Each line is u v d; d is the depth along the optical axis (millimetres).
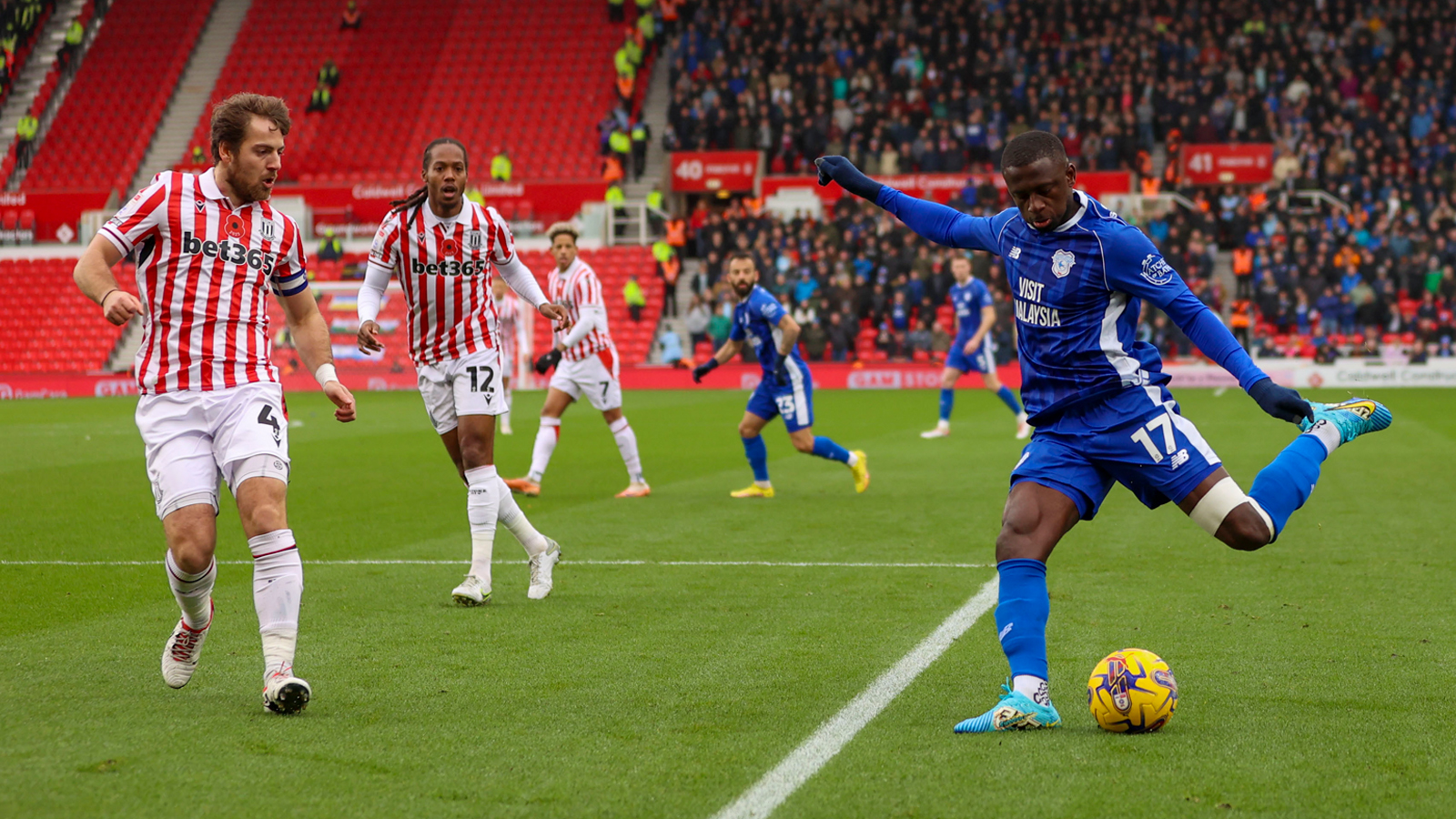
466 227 18875
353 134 106562
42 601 18484
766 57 99625
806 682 13562
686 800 9891
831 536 24609
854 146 93250
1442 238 81562
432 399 19484
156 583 19938
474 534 18391
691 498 31016
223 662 14633
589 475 36469
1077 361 12312
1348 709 12398
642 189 99250
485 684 13539
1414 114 89750
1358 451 39844
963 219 13305
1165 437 12188
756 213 90438
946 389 47562
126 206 12453
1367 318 80250
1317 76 92562
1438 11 95000
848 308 84250
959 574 20344
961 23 100125
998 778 10375
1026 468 12578
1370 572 19984
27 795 10016
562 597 18594
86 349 95938
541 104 106500
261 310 13070
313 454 42594
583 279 30594
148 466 12789
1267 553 21844
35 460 41469
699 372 30906
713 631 16219
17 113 114562
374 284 19281
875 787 10164
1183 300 11820
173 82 112250
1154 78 94188
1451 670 13914
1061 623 16391
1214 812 9570
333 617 17172
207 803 9867
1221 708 12477
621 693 13141
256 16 115438
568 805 9781
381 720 12180
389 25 113562
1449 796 9883
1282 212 84000
